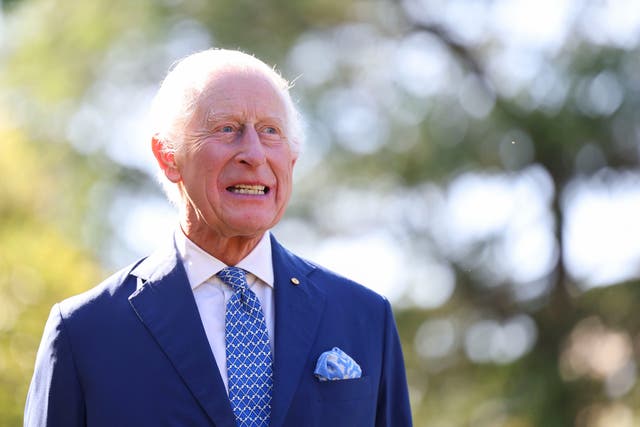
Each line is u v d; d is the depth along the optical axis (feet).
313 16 105.81
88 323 30.81
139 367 30.25
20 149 80.33
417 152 99.14
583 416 100.89
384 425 33.19
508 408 101.09
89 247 107.55
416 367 101.40
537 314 101.91
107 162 114.01
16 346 60.85
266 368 30.71
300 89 102.32
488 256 98.37
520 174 98.58
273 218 31.32
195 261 31.71
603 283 100.73
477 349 101.14
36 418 30.45
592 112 94.63
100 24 111.24
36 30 115.34
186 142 31.14
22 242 65.10
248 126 31.12
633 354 99.66
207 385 29.94
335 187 103.09
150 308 30.96
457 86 100.17
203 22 104.32
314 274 33.19
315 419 30.42
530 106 96.27
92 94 113.50
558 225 100.22
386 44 104.99
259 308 31.35
